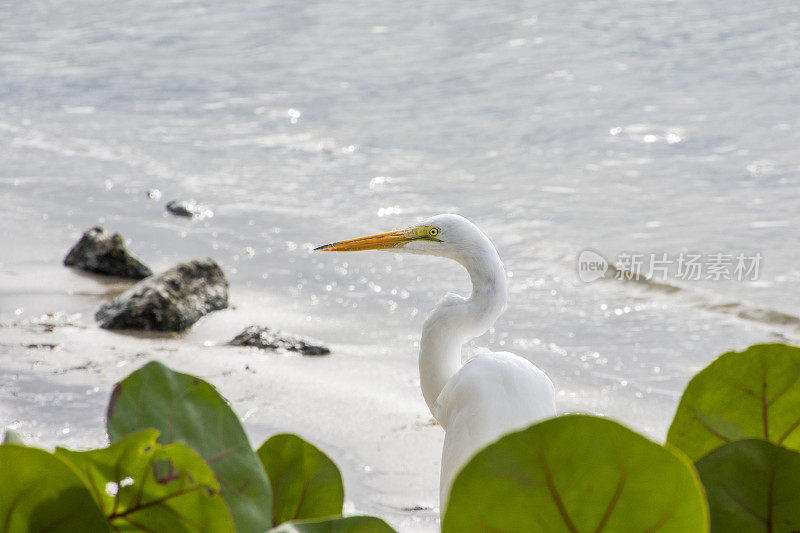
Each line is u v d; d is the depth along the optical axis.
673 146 19.62
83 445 7.95
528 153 19.70
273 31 29.80
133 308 11.20
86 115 22.81
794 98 21.84
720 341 11.76
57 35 30.12
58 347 10.37
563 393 10.20
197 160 19.66
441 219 6.34
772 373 1.98
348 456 8.31
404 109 22.64
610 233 15.69
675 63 24.80
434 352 6.29
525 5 31.03
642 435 1.45
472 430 5.21
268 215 16.48
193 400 1.93
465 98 23.12
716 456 1.73
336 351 10.98
